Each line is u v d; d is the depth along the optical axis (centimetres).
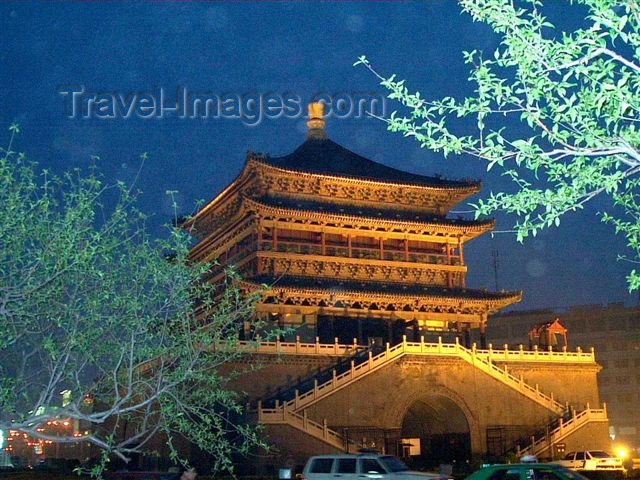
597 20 1478
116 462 7144
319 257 8306
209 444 2736
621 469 5694
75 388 2381
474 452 7200
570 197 1570
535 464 2672
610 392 14050
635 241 1806
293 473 5681
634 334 14062
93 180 2269
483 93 1588
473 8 1566
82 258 2169
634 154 1537
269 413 6247
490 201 1620
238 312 2731
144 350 2380
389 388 7012
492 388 7450
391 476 3306
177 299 2417
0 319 2214
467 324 8725
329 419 6706
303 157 9338
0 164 2178
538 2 1543
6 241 2169
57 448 9550
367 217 8438
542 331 8825
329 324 8031
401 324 8262
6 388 2127
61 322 2230
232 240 8856
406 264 8706
